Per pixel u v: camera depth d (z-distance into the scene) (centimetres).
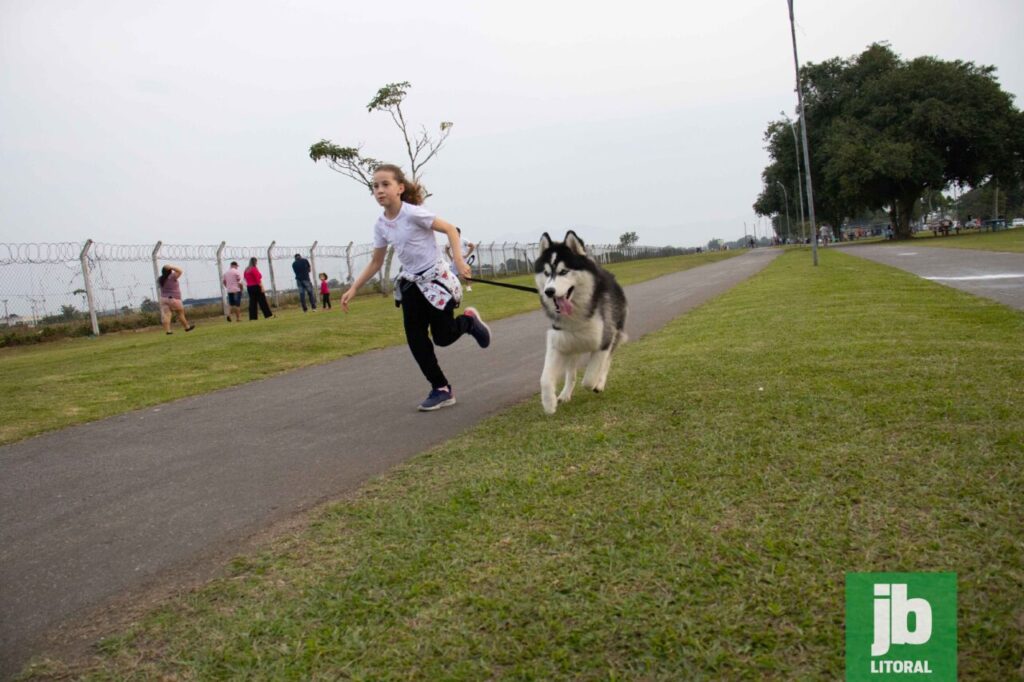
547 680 202
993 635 205
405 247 552
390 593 256
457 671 209
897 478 314
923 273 1598
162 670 224
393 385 714
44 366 1026
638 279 2536
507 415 522
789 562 251
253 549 311
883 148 4962
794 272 2069
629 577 251
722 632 216
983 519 270
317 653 223
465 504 331
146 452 504
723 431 407
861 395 462
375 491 368
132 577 296
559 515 307
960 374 501
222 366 908
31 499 411
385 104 2866
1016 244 2861
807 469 333
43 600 281
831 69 5978
